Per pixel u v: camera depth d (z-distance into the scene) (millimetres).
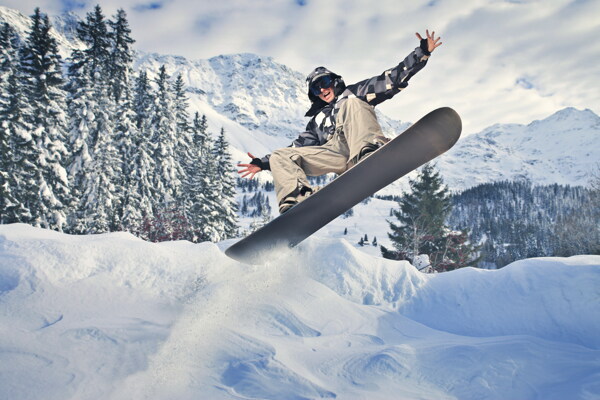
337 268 6289
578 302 5004
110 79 27516
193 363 3672
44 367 3266
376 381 3584
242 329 4457
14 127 20000
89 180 22969
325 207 2879
